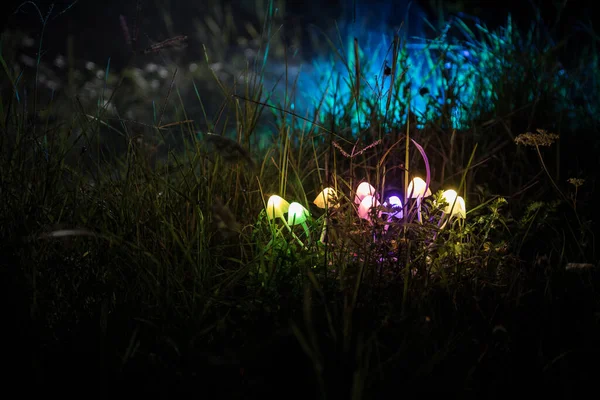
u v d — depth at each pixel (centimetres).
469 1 330
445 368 120
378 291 129
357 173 180
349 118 193
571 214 166
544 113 198
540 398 117
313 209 165
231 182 160
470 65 222
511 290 133
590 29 235
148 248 138
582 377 120
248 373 118
